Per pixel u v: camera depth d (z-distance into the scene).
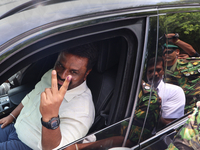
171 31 1.24
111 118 1.19
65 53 1.28
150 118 1.24
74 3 0.95
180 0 1.27
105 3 0.97
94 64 1.38
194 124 1.31
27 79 1.82
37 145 1.27
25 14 0.88
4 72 0.77
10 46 0.76
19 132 1.40
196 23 1.37
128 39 1.06
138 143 1.23
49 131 1.09
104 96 1.42
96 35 0.95
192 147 1.27
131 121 1.16
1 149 1.35
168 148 1.34
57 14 0.88
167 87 1.30
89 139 1.07
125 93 1.15
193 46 1.39
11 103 1.78
